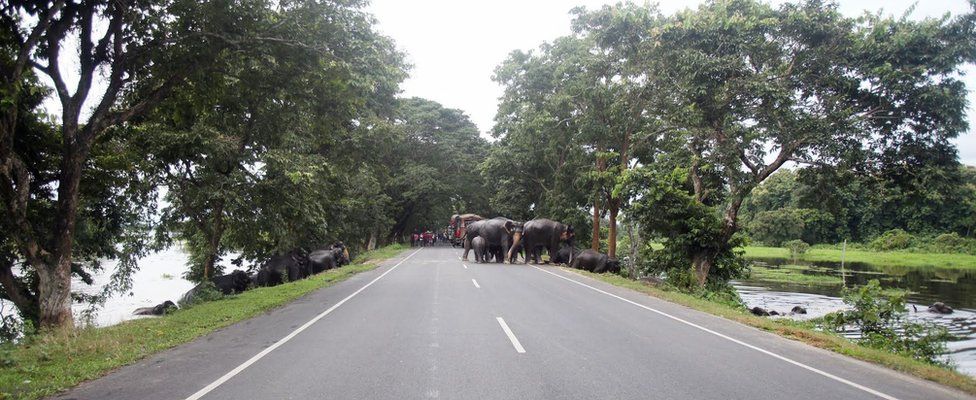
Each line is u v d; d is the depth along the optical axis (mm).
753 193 81312
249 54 13523
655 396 6059
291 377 6727
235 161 18594
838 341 10102
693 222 23469
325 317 11430
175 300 24375
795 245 62344
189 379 6699
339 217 29328
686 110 21500
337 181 26156
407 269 25031
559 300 14391
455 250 48531
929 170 19719
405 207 59031
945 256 53531
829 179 22719
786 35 20641
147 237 20344
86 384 6562
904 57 19328
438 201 57812
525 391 6176
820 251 64625
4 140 11312
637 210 24438
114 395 6094
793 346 9359
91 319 13805
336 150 26625
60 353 8258
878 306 12797
